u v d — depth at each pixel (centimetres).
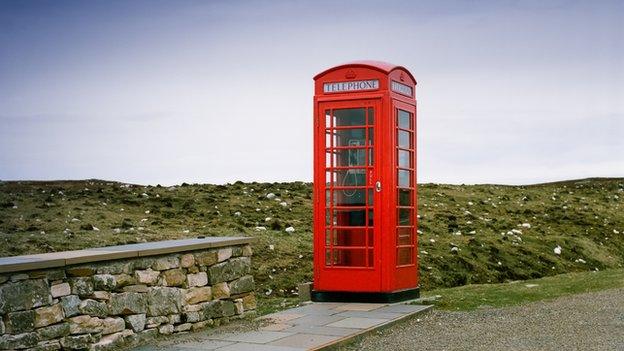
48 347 833
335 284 1274
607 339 966
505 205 2911
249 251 1166
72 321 864
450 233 2245
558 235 2462
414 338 988
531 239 2328
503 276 1931
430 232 2220
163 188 2698
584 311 1187
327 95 1274
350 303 1257
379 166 1244
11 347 795
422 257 1898
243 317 1132
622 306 1227
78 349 866
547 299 1334
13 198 2278
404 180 1310
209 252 1078
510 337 988
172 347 908
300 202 2495
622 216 2941
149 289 966
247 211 2283
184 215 2183
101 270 904
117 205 2273
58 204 2208
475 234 2261
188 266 1037
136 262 951
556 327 1056
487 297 1360
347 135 1270
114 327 912
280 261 1759
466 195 3020
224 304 1096
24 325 811
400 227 1287
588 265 2214
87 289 884
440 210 2603
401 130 1291
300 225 2138
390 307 1209
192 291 1037
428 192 2967
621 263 2350
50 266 837
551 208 2936
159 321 978
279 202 2461
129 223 1980
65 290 861
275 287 1606
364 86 1249
